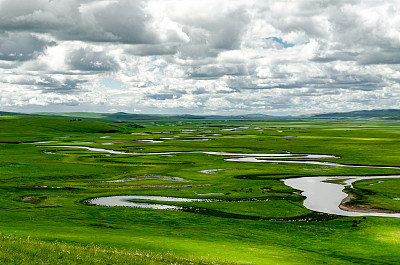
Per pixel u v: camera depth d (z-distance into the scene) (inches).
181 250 1509.6
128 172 4586.6
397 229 2263.8
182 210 2743.6
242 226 2303.2
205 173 4547.2
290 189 3592.5
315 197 3250.5
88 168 4717.0
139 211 2613.2
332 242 1988.2
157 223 2304.4
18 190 3388.3
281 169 4852.4
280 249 1769.2
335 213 2716.5
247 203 3002.0
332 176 4379.9
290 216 2620.6
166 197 3211.1
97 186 3713.1
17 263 886.4
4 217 2114.9
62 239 1482.5
